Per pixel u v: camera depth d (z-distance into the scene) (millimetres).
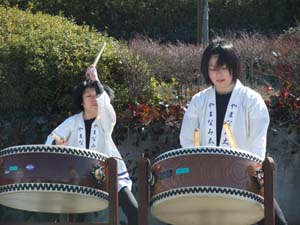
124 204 10852
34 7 22953
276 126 13766
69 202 9773
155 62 15945
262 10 25016
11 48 14078
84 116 11375
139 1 24719
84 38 14438
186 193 8672
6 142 13914
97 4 24391
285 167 13688
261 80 16297
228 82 9883
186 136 10148
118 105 13867
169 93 14633
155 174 9039
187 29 24766
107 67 14117
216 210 9141
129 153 13797
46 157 9297
